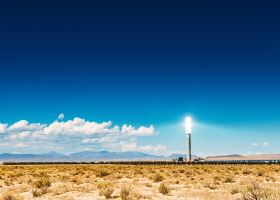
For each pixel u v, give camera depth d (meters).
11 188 29.73
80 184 32.75
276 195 16.97
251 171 49.47
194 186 29.94
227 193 24.75
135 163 122.12
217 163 108.12
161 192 25.52
